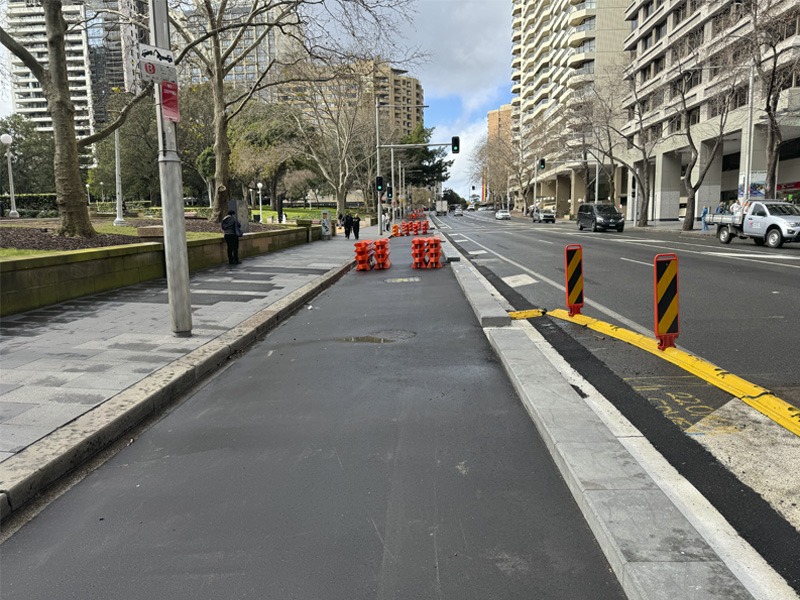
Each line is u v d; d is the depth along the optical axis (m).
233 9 24.64
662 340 6.21
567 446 3.72
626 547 2.60
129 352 6.62
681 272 13.04
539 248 22.95
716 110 36.19
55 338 7.33
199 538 3.04
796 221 20.20
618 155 64.12
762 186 30.23
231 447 4.23
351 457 3.96
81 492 3.63
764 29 24.03
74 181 14.16
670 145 47.66
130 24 18.84
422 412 4.79
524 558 2.76
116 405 4.79
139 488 3.65
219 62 22.16
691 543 2.62
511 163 88.31
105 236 14.85
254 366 6.53
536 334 7.57
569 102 66.62
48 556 2.94
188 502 3.44
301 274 14.76
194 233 19.09
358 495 3.42
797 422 4.10
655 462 3.65
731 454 3.75
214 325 8.20
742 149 34.66
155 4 6.81
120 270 11.95
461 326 8.28
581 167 77.81
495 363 6.26
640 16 52.31
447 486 3.49
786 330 7.15
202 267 16.06
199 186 75.56
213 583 2.66
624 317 8.41
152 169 64.44
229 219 16.78
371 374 5.97
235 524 3.16
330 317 9.47
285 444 4.23
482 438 4.20
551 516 3.12
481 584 2.58
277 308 9.65
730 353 6.19
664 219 51.03
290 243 26.08
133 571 2.78
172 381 5.48
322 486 3.55
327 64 21.38
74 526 3.22
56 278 10.01
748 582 2.47
